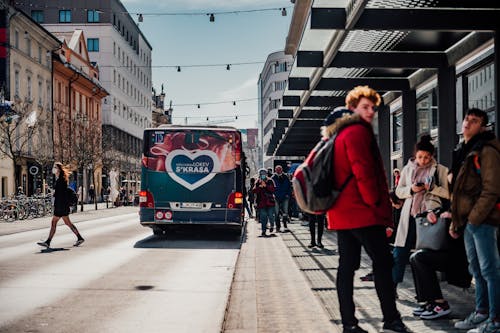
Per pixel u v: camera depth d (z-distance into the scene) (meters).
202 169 16.62
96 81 68.00
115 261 11.67
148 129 16.72
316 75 14.18
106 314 6.73
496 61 9.47
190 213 16.55
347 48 12.63
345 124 5.13
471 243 5.60
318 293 7.75
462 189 5.42
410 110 15.20
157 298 7.73
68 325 6.18
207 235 18.48
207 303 7.40
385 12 10.04
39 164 41.41
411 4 9.88
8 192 41.44
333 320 6.12
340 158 5.10
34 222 25.89
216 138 16.72
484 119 5.45
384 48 12.46
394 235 8.46
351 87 15.28
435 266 6.14
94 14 76.19
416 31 10.75
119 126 79.31
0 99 35.16
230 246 14.95
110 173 54.41
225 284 8.88
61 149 44.06
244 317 6.38
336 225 5.18
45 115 49.41
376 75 15.05
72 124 48.94
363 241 5.16
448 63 12.39
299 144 31.77
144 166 16.67
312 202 5.12
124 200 58.50
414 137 15.12
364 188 4.96
